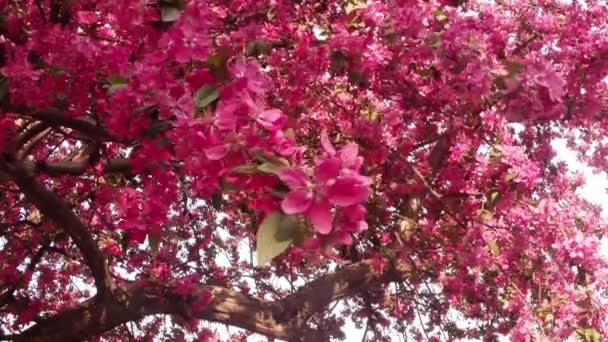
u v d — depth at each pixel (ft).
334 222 6.35
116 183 19.62
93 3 12.25
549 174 17.66
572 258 15.37
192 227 24.58
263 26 12.88
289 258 20.75
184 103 8.27
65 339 20.33
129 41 11.52
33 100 11.44
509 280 17.21
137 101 9.20
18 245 23.06
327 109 15.52
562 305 15.78
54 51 11.18
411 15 11.82
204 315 21.13
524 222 15.21
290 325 21.56
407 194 18.07
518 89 11.80
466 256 16.75
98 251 19.89
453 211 16.40
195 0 8.91
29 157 20.76
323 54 13.16
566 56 14.30
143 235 10.63
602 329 15.60
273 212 6.16
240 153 7.22
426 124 16.62
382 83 15.28
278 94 13.87
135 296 20.57
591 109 14.66
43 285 23.91
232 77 8.44
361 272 22.24
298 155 6.94
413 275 21.85
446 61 11.85
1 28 11.96
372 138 15.46
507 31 13.60
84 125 12.59
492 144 15.16
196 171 7.96
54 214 18.53
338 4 13.70
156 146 9.86
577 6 14.26
